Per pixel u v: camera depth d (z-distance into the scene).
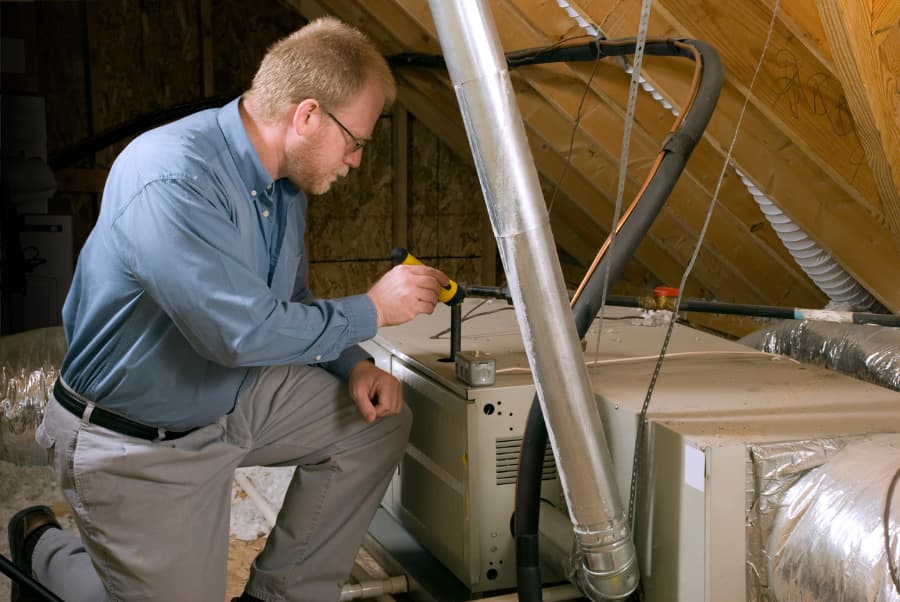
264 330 1.33
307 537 1.66
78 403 1.43
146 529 1.43
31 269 3.45
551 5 2.43
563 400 1.19
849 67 1.60
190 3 3.98
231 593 1.83
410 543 2.03
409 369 1.93
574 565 1.48
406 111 4.28
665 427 1.38
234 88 4.15
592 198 3.37
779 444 1.30
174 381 1.41
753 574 1.33
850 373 2.29
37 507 1.81
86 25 3.87
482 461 1.65
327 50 1.37
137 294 1.35
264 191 1.44
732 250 2.89
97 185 3.95
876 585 1.14
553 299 1.13
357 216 4.40
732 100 2.11
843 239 2.19
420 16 3.07
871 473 1.23
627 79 2.42
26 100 3.38
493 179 1.07
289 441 1.64
